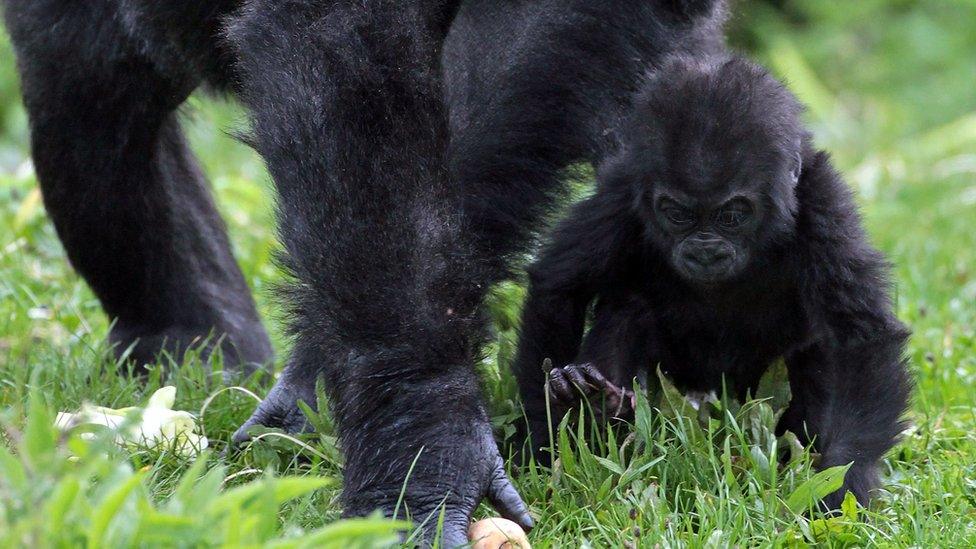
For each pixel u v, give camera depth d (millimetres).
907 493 8531
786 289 9062
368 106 7324
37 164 11164
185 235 11891
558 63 9617
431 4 8016
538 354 9109
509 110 9555
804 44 27922
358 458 7199
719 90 8586
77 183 11086
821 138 23781
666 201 8578
